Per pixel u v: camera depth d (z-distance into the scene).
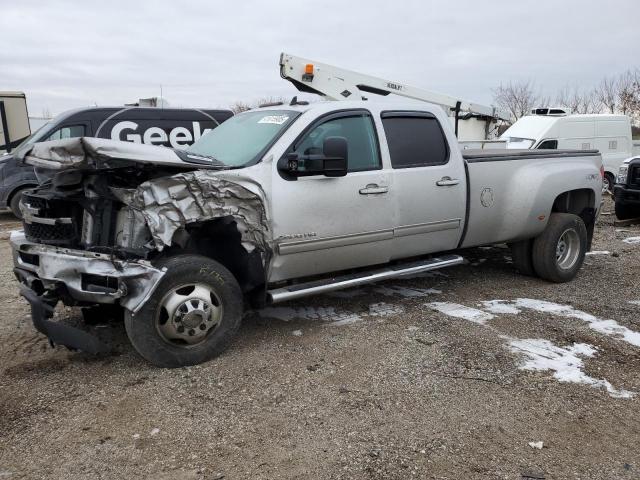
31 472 2.90
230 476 2.87
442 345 4.52
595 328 4.93
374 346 4.50
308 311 5.37
